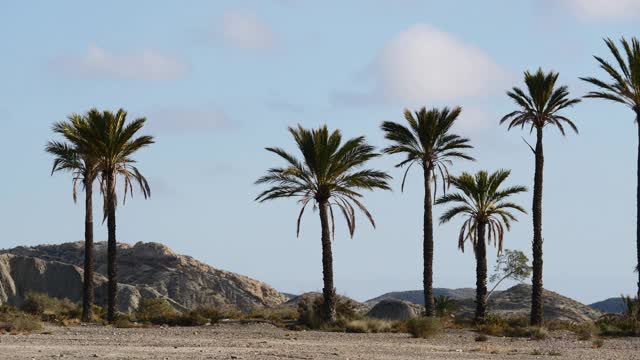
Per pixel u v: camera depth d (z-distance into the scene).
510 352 47.06
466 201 84.00
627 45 72.56
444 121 78.44
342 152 72.31
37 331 58.09
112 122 75.56
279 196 72.88
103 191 76.25
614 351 49.56
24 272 172.38
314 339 56.47
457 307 101.62
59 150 78.44
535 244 76.69
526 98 76.31
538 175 76.56
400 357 40.78
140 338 52.44
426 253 79.19
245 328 67.81
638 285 73.25
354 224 73.00
